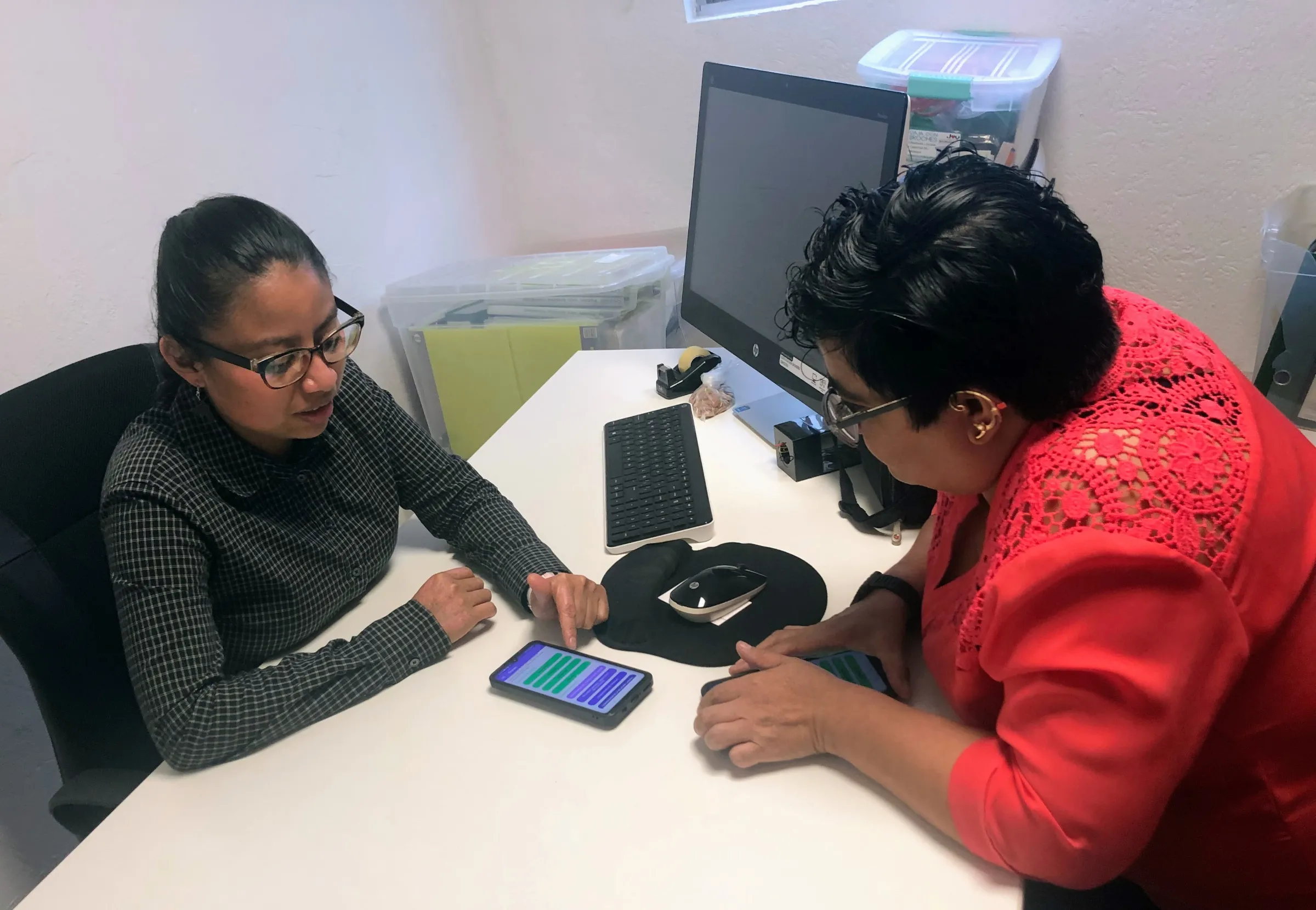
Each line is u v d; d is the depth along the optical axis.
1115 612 0.53
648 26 1.95
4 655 1.26
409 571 1.11
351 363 1.13
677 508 1.10
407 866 0.69
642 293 1.97
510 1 2.07
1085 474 0.57
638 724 0.79
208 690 0.83
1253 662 0.61
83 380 1.03
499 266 2.08
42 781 1.34
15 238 1.25
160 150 1.45
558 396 1.52
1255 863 0.69
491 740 0.80
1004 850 0.60
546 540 1.11
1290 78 1.26
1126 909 0.83
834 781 0.71
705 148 1.38
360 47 1.84
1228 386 0.64
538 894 0.65
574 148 2.21
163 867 0.71
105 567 1.00
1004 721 0.61
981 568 0.68
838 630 0.85
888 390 0.62
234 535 0.91
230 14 1.56
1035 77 1.32
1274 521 0.57
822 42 1.75
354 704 0.87
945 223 0.57
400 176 1.99
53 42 1.28
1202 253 1.43
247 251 0.80
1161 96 1.37
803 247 1.13
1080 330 0.59
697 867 0.65
